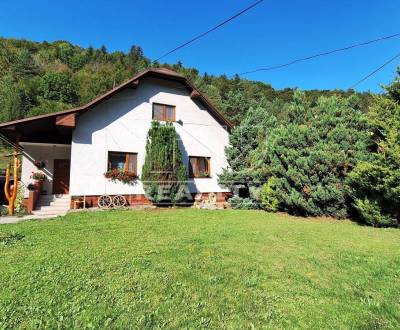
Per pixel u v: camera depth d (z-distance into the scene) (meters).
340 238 7.79
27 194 14.16
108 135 14.64
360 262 5.66
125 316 3.49
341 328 3.31
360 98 11.67
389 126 9.32
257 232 8.45
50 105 47.38
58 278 4.62
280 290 4.30
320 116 11.98
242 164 17.22
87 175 14.03
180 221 10.41
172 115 16.77
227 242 7.15
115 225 9.44
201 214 12.47
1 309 3.62
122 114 15.11
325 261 5.69
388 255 6.16
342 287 4.45
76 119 14.00
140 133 15.51
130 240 7.28
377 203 9.36
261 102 48.28
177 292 4.16
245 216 12.09
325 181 11.15
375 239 7.74
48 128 14.71
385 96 9.91
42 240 7.24
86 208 13.60
